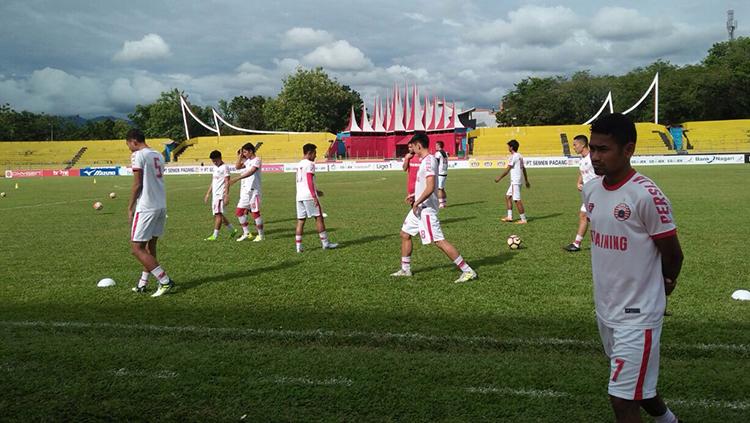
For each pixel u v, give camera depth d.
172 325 5.36
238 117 101.81
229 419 3.47
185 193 23.83
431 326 5.16
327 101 77.88
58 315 5.75
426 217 6.82
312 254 9.01
